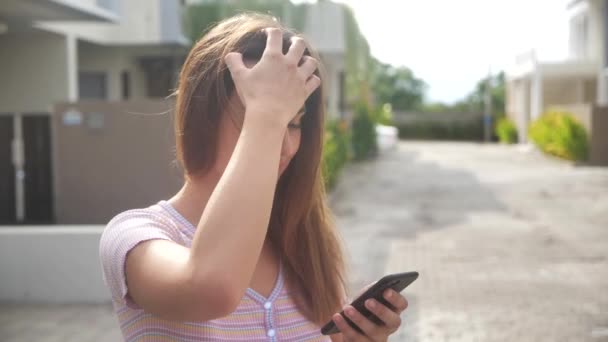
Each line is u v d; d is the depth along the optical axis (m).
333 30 18.95
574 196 14.52
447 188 16.64
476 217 12.18
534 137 26.58
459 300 6.79
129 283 1.24
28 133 9.22
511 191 15.72
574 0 28.44
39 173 9.24
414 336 5.72
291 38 1.37
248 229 1.10
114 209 8.42
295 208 1.57
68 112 8.41
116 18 12.86
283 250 1.59
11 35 14.24
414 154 29.41
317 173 1.60
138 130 8.34
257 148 1.14
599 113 20.64
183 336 1.31
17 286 6.46
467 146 36.66
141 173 8.36
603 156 20.70
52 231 6.43
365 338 1.49
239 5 14.86
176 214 1.38
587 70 27.67
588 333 5.77
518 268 8.16
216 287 1.07
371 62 21.95
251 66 1.31
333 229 1.71
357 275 7.83
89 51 17.56
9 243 6.43
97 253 6.42
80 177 8.45
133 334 1.31
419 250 9.34
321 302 1.59
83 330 5.65
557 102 31.66
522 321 6.11
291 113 1.18
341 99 25.25
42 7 11.18
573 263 8.38
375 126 26.41
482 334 5.76
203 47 1.39
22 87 14.35
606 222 11.34
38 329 5.67
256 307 1.43
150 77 18.92
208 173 1.38
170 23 16.36
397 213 12.87
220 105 1.34
